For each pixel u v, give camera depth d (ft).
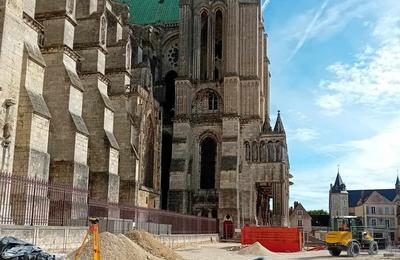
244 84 258.37
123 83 202.08
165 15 310.86
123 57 203.72
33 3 129.70
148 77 236.43
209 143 258.78
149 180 233.76
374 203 513.45
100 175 167.43
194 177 253.85
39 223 104.42
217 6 272.10
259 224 281.33
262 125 268.62
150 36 282.77
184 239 177.78
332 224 186.70
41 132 124.67
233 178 238.48
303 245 204.74
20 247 60.85
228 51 257.34
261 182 248.11
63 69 147.84
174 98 285.64
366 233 177.78
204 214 247.29
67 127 144.25
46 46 148.97
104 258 80.43
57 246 99.66
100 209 135.74
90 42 176.86
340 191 562.66
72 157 142.61
